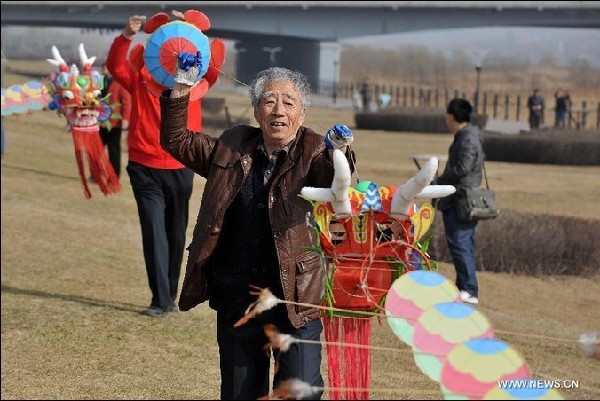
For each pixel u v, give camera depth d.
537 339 8.55
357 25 59.69
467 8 53.41
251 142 5.15
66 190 17.25
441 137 34.22
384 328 8.83
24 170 19.52
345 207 4.84
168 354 8.06
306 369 4.97
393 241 4.90
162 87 6.15
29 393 7.04
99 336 8.50
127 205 16.09
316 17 60.00
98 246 12.62
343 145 4.99
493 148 25.77
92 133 10.24
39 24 60.75
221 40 6.33
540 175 21.92
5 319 8.95
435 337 4.18
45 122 30.23
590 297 10.49
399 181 20.69
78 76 10.11
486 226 12.30
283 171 5.02
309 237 5.03
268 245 5.04
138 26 8.83
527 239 12.03
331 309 4.86
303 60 65.25
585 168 24.12
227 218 5.09
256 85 5.11
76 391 7.12
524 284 11.21
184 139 5.18
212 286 5.16
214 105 31.28
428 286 4.54
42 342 8.30
